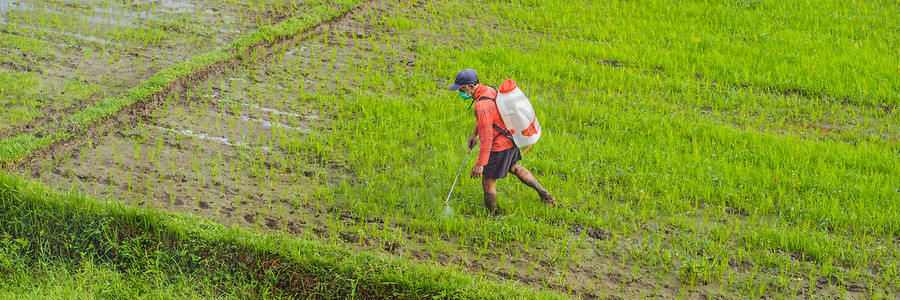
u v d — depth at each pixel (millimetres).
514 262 7340
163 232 7098
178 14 14164
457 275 6637
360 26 14703
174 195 8148
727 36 14859
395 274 6562
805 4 17031
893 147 9961
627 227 7906
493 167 7586
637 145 9945
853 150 9766
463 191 8445
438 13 15898
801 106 11500
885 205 8188
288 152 9484
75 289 6500
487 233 7605
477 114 7246
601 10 16531
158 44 12547
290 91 11414
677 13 16422
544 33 15109
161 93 10539
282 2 15539
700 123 10555
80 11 13773
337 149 9633
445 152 9383
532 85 12109
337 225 7801
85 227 7141
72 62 11445
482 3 16781
